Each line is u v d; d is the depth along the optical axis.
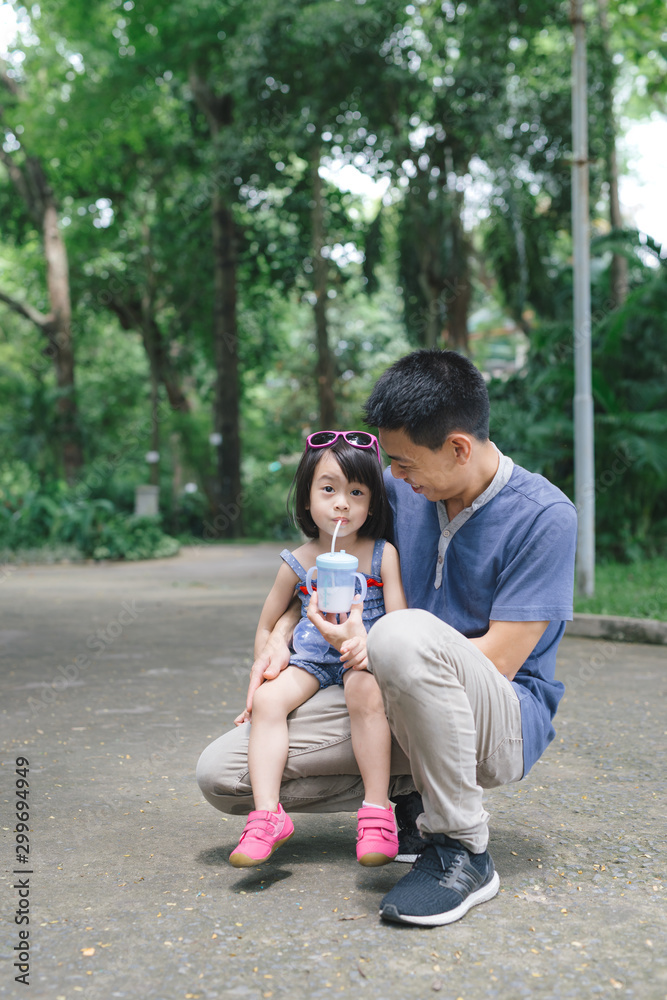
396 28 18.17
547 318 17.11
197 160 26.44
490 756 2.29
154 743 4.08
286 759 2.45
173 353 32.81
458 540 2.44
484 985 1.83
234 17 20.81
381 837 2.29
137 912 2.22
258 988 1.83
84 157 23.41
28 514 19.98
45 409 26.86
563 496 2.42
